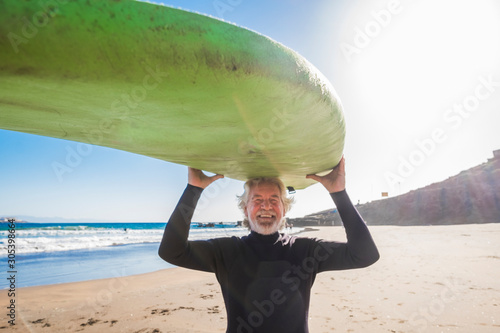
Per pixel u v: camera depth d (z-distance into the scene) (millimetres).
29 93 652
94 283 6613
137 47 530
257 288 1743
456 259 7535
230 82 641
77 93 654
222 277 1864
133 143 1163
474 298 4195
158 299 4977
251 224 1986
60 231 32125
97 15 498
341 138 1244
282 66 681
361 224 1838
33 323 3873
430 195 74562
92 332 3541
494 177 67750
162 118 870
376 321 3547
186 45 560
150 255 13070
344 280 5777
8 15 455
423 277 5680
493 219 57844
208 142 1143
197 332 3480
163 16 545
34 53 489
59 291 5793
